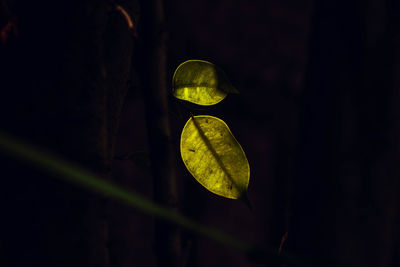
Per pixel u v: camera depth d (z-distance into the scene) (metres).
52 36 0.48
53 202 0.47
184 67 0.55
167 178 0.55
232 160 0.53
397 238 1.54
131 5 0.53
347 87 1.17
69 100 0.47
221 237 0.41
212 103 0.56
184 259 0.56
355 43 1.17
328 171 1.18
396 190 1.20
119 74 0.52
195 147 0.53
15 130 0.47
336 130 1.17
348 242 1.16
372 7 1.14
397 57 1.13
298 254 1.19
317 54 1.23
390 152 1.15
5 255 0.46
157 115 0.54
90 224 0.47
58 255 0.47
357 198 1.16
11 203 0.47
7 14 0.48
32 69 0.47
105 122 0.49
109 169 0.49
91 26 0.48
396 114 1.15
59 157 0.47
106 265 0.48
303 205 1.20
